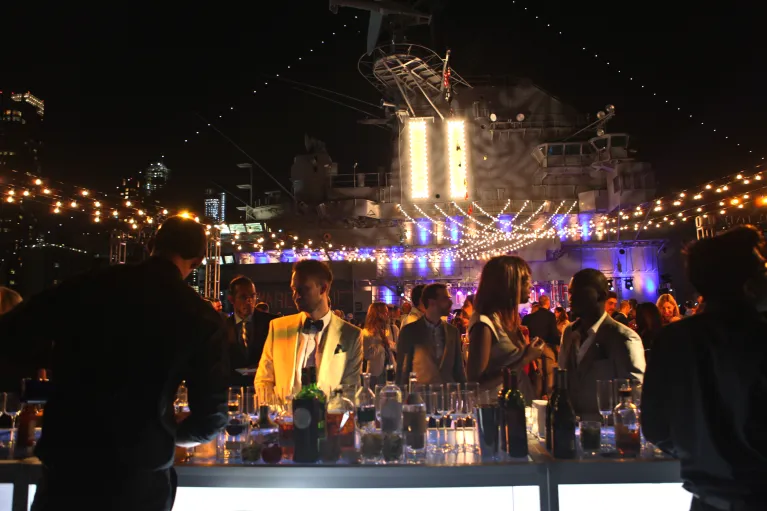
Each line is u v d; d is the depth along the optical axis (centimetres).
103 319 196
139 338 196
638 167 2417
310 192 2666
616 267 2408
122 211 1261
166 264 213
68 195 1116
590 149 2523
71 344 196
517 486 232
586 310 321
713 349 185
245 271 2312
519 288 335
